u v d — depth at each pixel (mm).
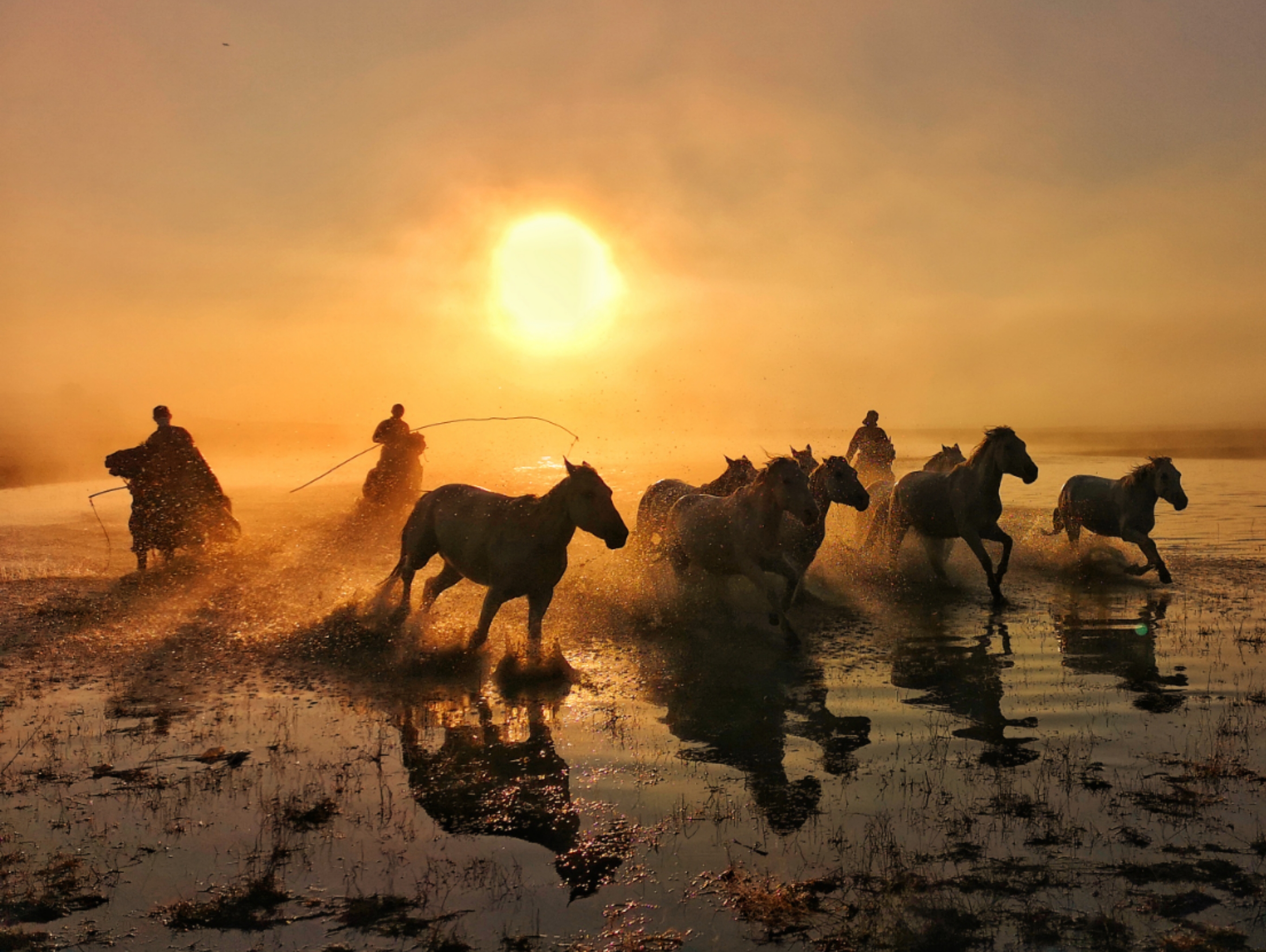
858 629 9508
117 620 9938
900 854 4734
